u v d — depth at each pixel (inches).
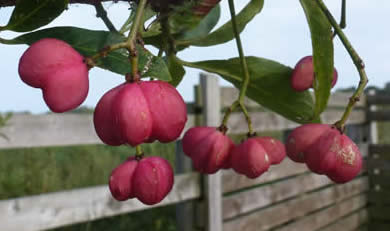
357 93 4.1
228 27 5.3
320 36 4.3
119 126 3.2
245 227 28.3
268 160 4.8
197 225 24.4
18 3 3.4
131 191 4.0
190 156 4.9
